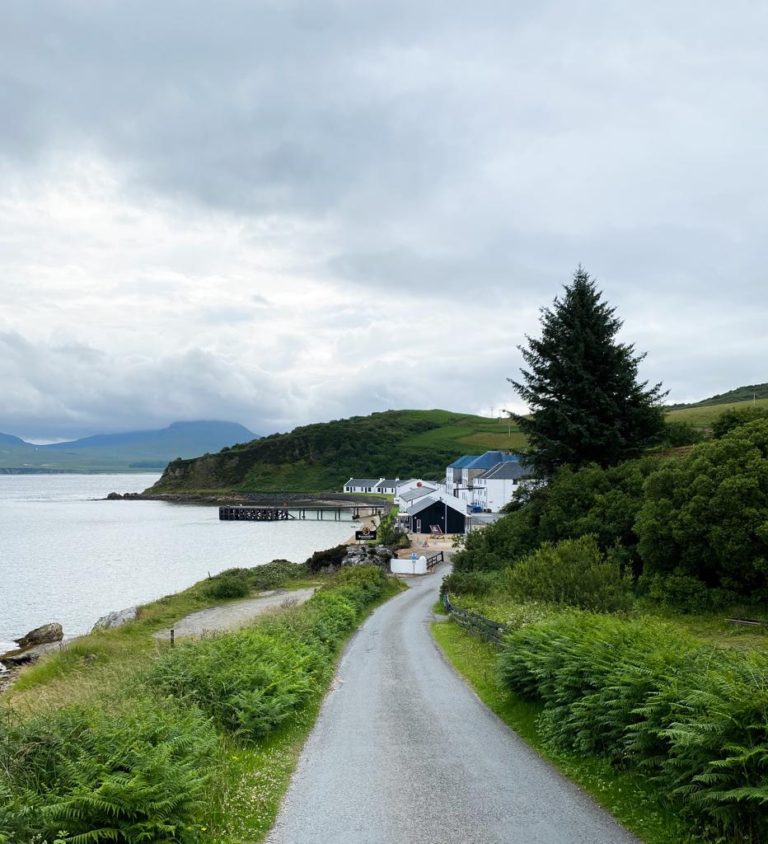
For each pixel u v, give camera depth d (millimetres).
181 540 94312
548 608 19031
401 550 73125
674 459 31422
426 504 90375
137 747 7730
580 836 7246
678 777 7430
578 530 34469
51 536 97000
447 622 30328
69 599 48594
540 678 12555
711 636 21766
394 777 9609
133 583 55875
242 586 46562
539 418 47438
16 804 6398
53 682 19281
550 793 8664
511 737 11688
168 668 13516
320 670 17719
